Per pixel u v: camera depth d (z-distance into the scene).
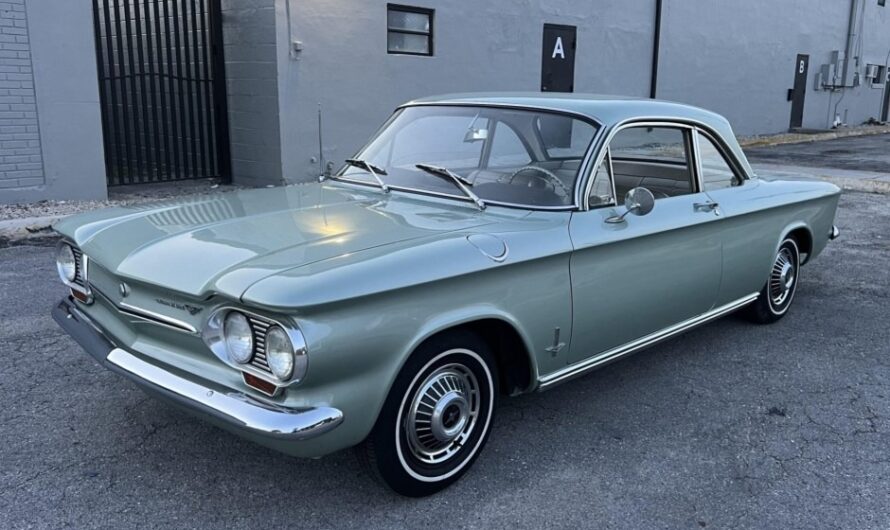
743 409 4.24
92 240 3.44
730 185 4.98
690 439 3.87
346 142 11.24
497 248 3.27
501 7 12.95
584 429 3.95
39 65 8.76
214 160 11.41
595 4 14.79
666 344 5.26
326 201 3.89
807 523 3.16
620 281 3.90
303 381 2.69
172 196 9.98
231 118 11.14
